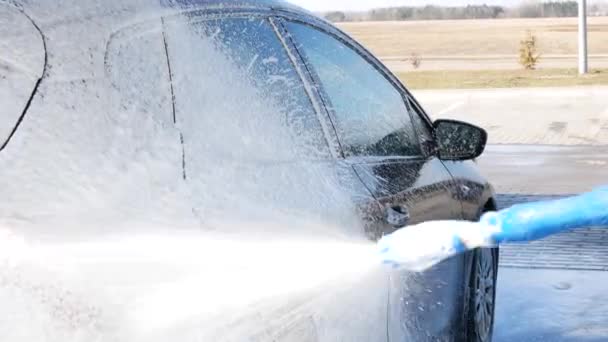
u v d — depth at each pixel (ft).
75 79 6.74
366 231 8.77
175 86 7.50
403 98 12.38
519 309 18.28
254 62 8.81
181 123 7.32
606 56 97.76
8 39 6.61
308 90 9.61
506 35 130.62
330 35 10.98
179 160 7.02
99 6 7.32
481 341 13.43
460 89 68.74
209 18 8.46
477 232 5.65
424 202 10.88
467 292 12.34
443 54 110.01
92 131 6.61
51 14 6.94
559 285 19.94
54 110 6.51
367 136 10.61
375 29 149.07
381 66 12.15
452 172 12.67
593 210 5.27
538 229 5.42
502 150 42.27
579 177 34.88
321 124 9.49
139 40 7.42
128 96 7.02
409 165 11.23
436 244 5.77
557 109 56.54
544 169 36.88
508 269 21.34
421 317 9.95
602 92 62.85
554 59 96.12
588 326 17.21
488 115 55.16
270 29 9.51
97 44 7.04
